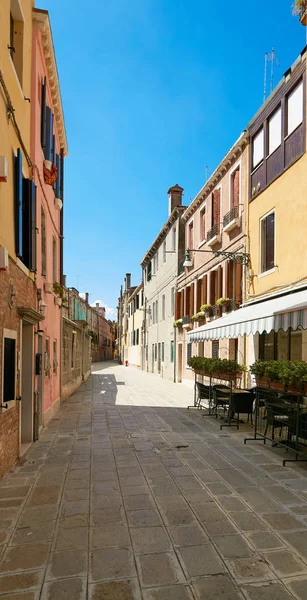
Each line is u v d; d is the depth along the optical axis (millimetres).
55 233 12859
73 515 4406
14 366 6125
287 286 10523
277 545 3693
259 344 12055
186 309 21312
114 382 23203
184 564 3377
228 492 5105
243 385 12750
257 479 5621
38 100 9000
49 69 10203
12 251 6117
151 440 8094
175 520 4258
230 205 14898
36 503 4754
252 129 12969
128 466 6277
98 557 3502
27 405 7922
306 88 9836
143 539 3826
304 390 6426
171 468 6164
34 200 7734
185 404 13641
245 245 13266
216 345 15922
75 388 18375
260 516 4344
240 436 8461
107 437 8383
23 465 6332
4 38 5699
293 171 10430
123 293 61906
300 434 6551
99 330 72000
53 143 10938
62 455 6953
